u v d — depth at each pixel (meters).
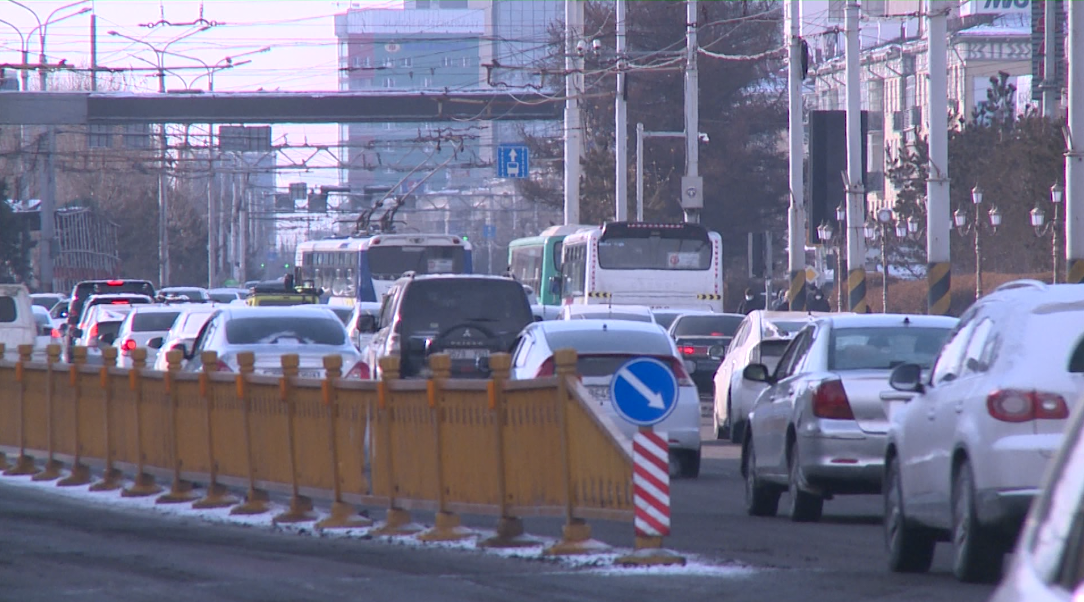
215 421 55.12
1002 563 34.19
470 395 43.66
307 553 42.81
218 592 35.81
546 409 41.66
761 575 37.44
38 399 69.06
